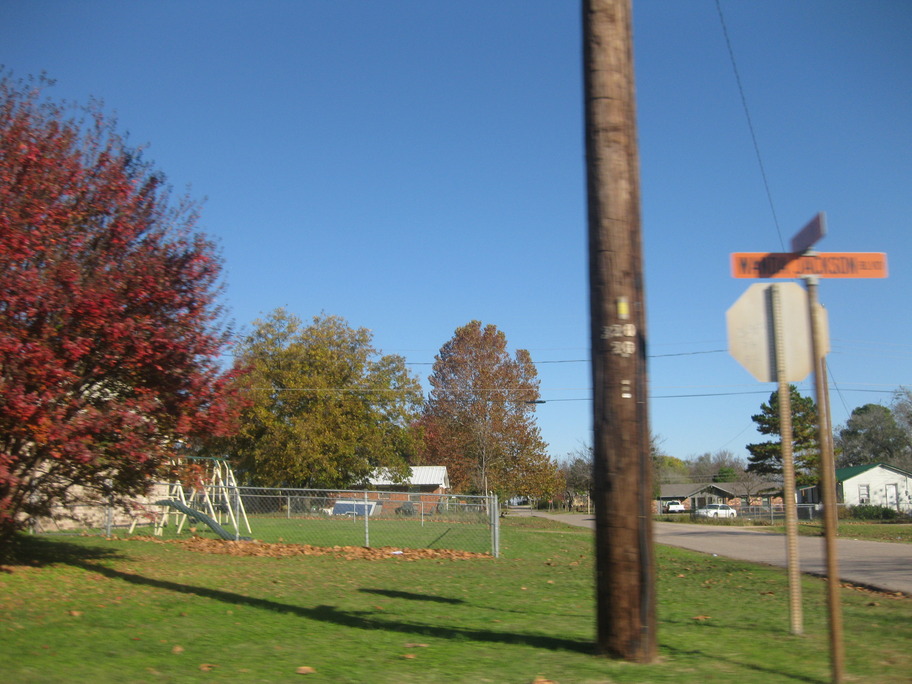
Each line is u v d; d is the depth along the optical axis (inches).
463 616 322.3
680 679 208.7
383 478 2050.9
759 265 228.5
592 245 237.3
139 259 434.6
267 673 219.0
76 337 404.8
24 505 443.2
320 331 1921.8
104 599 348.5
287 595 378.9
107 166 443.5
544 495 2198.6
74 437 389.7
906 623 313.3
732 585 493.7
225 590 389.1
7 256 379.6
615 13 243.3
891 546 963.3
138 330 425.1
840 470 2765.7
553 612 337.4
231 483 871.7
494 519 682.2
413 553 666.2
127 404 418.9
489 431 2151.8
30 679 208.4
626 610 227.0
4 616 301.6
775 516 2130.9
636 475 228.7
